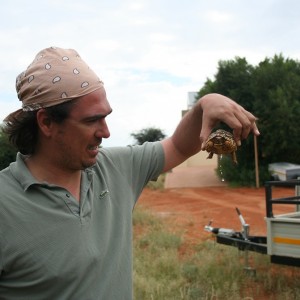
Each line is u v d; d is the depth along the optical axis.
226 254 8.07
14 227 1.71
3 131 1.93
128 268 1.96
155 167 2.23
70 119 1.74
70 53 1.79
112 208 1.98
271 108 22.41
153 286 6.38
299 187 6.92
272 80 22.95
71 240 1.74
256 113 22.67
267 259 7.47
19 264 1.71
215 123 1.92
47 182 1.80
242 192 20.83
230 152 1.88
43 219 1.73
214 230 7.42
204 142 1.88
